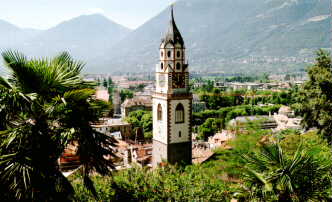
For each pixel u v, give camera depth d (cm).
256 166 2064
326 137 4938
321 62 5231
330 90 4994
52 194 1791
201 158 7025
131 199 2194
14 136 1722
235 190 2202
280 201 1970
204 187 2334
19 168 1692
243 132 2786
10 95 1783
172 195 2234
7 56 1869
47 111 1836
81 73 2048
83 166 1956
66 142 1795
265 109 19125
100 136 1958
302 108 5284
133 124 14388
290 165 1984
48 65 1977
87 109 1928
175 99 6950
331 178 1988
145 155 8525
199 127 14925
